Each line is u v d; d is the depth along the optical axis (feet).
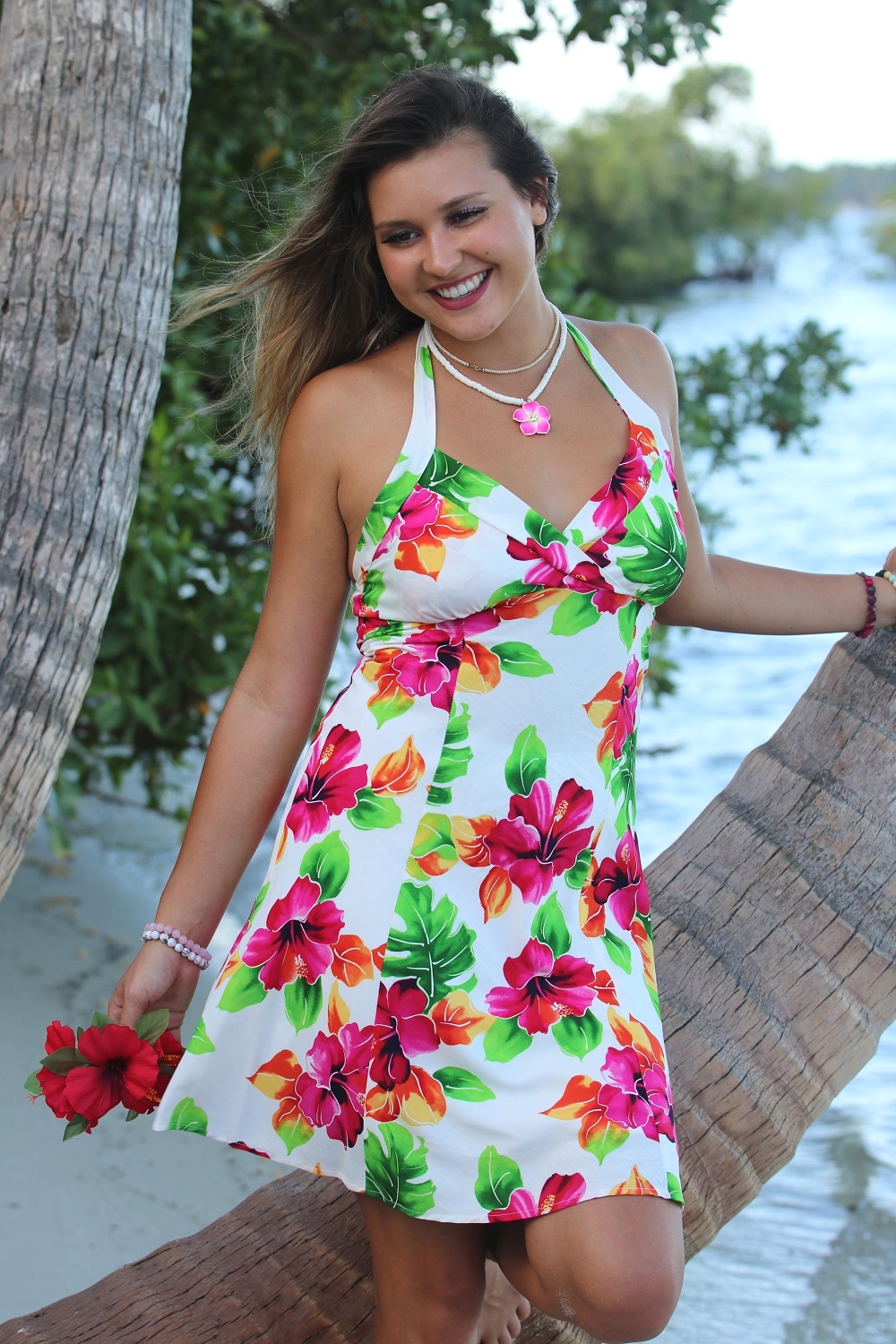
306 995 6.04
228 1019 6.16
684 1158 7.14
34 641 7.45
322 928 5.98
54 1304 6.95
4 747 7.39
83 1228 11.46
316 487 6.26
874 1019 7.68
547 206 6.41
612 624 5.98
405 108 5.88
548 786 5.95
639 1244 5.42
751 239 192.34
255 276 6.95
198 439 15.78
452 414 6.17
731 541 45.68
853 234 258.57
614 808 6.12
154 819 21.85
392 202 5.94
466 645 5.94
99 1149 12.63
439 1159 5.74
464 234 5.90
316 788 6.13
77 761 17.24
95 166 7.66
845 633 8.23
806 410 20.07
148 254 7.87
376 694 6.05
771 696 30.30
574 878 5.98
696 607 7.10
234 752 6.48
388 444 6.12
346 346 6.99
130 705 16.15
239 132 18.43
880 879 7.72
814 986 7.61
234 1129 6.16
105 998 15.16
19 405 7.49
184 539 15.90
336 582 6.47
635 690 6.23
